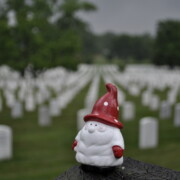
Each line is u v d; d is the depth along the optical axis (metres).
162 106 14.82
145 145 10.16
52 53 24.84
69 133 12.16
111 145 2.95
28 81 25.88
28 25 21.70
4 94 22.50
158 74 41.69
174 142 10.98
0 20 21.88
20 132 12.27
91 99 16.00
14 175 7.88
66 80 32.84
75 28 34.62
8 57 22.11
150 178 3.10
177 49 54.44
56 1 30.44
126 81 31.20
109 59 109.38
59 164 8.76
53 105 15.62
